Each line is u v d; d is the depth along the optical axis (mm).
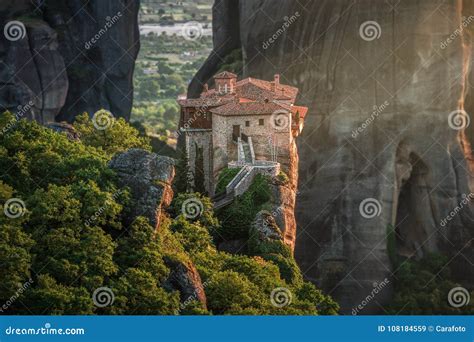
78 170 146250
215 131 184500
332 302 157250
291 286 160125
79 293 127688
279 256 168250
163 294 131500
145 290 130875
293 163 185875
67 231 134125
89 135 178375
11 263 126188
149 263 135250
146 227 139000
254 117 181625
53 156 149500
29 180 146500
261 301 143375
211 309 139500
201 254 150750
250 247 170125
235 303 138625
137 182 143875
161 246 138750
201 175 185375
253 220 172375
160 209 143000
